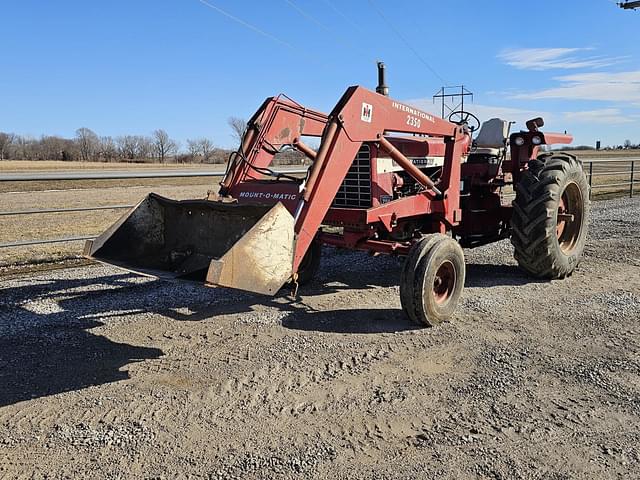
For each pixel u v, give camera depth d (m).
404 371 3.88
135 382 3.71
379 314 5.19
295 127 5.64
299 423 3.17
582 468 2.74
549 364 3.99
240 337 4.55
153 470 2.73
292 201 4.70
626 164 38.06
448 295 4.96
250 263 3.57
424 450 2.90
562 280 6.46
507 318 5.05
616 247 8.40
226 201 4.75
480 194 6.89
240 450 2.89
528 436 3.03
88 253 4.29
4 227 11.48
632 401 3.43
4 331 4.67
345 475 2.68
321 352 4.22
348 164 4.53
